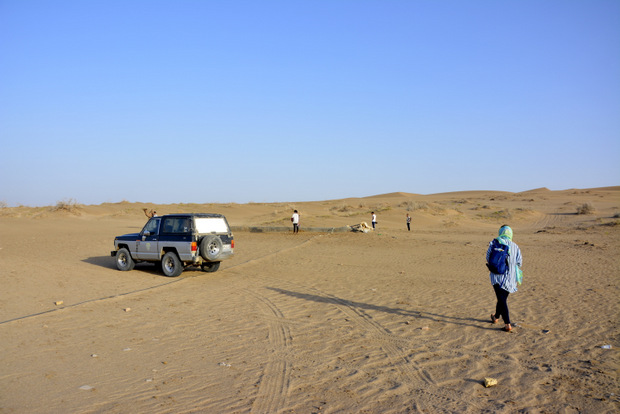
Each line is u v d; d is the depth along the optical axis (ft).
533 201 254.27
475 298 36.86
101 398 17.74
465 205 240.53
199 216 47.44
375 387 19.16
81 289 38.96
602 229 115.14
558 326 28.32
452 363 22.08
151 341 25.26
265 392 18.54
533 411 16.81
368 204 242.99
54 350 23.36
